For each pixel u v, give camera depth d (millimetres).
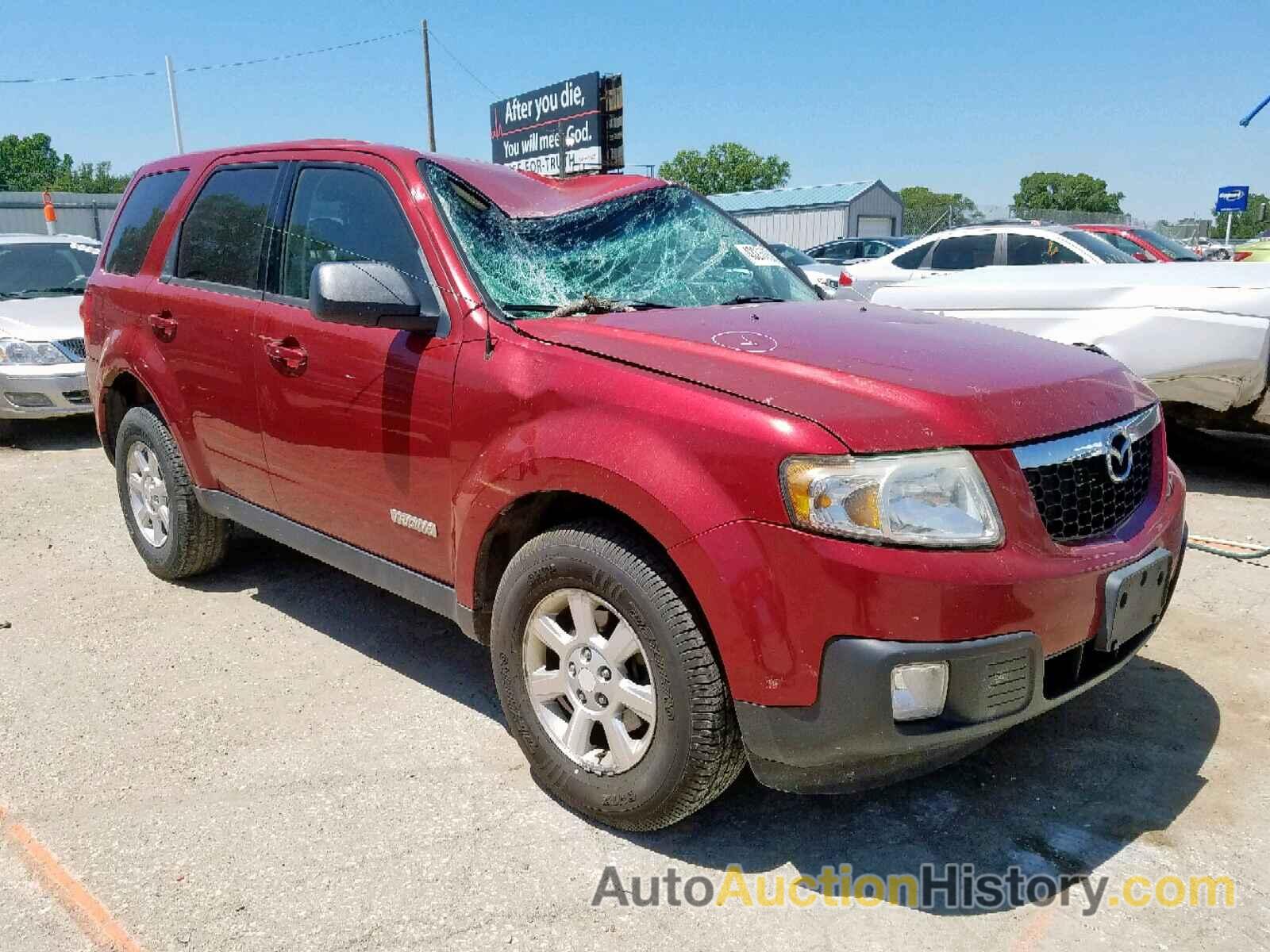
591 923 2396
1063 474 2451
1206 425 5891
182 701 3531
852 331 2932
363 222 3396
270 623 4223
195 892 2512
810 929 2375
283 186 3756
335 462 3398
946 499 2258
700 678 2416
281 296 3635
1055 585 2301
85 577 4785
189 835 2740
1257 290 5336
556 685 2775
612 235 3537
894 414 2307
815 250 19953
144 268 4398
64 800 2912
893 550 2205
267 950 2309
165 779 3021
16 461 7418
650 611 2451
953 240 9992
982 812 2836
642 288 3410
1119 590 2434
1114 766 3043
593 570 2566
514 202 3438
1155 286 5680
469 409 2875
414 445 3070
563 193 3662
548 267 3258
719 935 2355
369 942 2330
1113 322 5742
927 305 6633
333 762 3121
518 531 2916
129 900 2480
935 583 2180
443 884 2537
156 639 4066
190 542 4441
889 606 2188
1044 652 2324
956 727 2254
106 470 7102
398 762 3115
